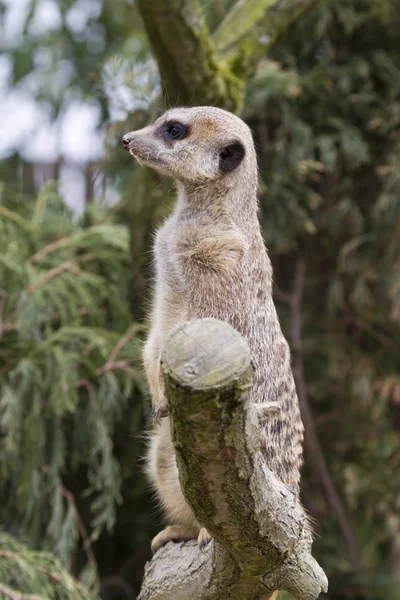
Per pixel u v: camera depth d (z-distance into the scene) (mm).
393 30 11961
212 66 7852
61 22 14148
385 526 12422
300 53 12008
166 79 7961
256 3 8602
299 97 11594
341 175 11758
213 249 6258
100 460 10391
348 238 11938
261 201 11227
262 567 4621
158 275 6605
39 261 10125
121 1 13484
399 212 11281
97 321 10070
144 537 11078
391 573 12664
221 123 6680
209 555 5078
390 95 11625
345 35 11961
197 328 3691
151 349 6434
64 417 9688
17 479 9164
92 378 9555
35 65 14469
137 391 10266
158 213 9297
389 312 12109
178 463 3998
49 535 8961
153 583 5574
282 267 12398
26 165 15180
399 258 11305
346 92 11539
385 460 12352
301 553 4812
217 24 11250
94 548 10938
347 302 12148
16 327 9148
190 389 3572
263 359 6191
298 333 11469
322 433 12359
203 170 6562
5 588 7562
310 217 11828
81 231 10695
